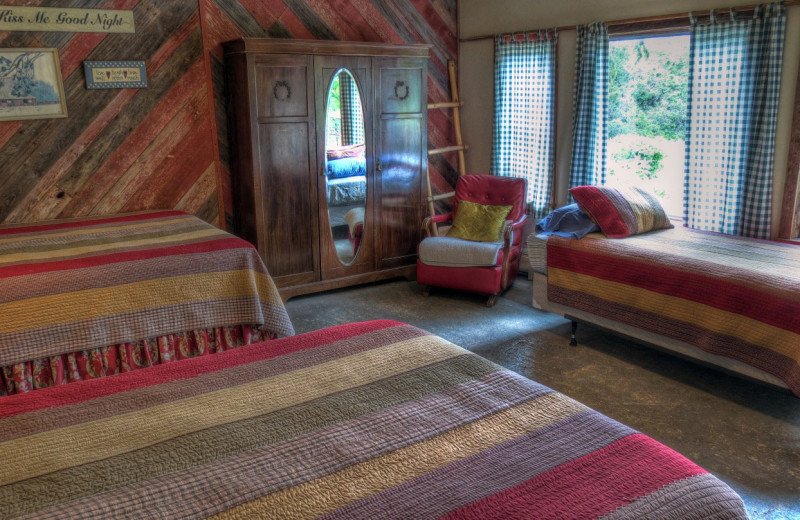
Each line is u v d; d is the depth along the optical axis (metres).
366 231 4.68
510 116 5.07
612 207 3.70
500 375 1.64
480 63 5.30
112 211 4.06
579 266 3.60
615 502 1.13
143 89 4.03
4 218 3.74
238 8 4.27
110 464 1.24
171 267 2.81
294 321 4.11
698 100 3.80
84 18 3.77
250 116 4.02
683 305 3.11
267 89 4.05
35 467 1.24
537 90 4.81
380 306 4.39
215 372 1.66
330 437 1.35
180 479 1.19
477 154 5.51
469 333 3.88
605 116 4.35
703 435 2.70
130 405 1.48
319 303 4.45
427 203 5.03
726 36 3.61
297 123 4.21
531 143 4.94
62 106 3.79
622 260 3.38
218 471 1.22
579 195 3.80
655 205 3.88
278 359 1.74
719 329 2.96
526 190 4.78
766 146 3.52
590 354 3.56
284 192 4.26
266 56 4.00
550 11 4.66
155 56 4.02
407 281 4.98
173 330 2.77
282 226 4.30
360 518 1.09
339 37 4.77
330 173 4.43
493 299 4.39
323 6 4.64
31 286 2.52
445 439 1.34
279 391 1.55
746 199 3.66
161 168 4.18
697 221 3.94
